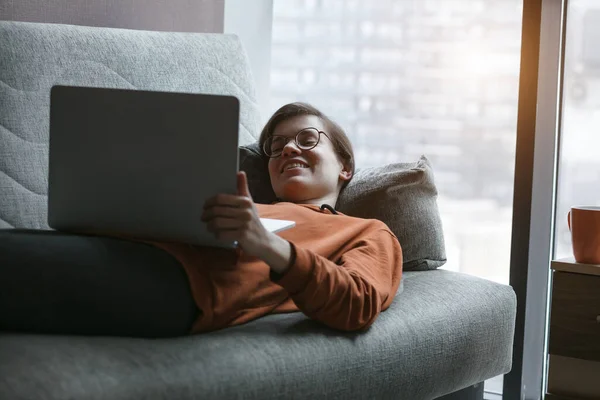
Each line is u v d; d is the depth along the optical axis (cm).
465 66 295
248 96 262
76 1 256
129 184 162
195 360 149
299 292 168
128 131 161
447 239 298
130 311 153
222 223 156
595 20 272
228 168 157
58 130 165
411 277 228
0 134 201
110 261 153
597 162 273
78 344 145
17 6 238
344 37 314
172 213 161
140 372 140
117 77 227
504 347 231
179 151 159
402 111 305
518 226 279
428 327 198
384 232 204
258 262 180
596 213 224
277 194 228
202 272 164
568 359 229
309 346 167
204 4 302
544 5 273
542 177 276
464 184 296
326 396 167
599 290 223
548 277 277
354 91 313
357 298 174
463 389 224
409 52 303
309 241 198
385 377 181
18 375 129
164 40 244
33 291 150
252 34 322
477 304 220
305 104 233
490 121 291
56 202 167
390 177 236
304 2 320
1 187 199
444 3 297
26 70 208
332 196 232
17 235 154
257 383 154
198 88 247
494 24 289
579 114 275
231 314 170
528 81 276
